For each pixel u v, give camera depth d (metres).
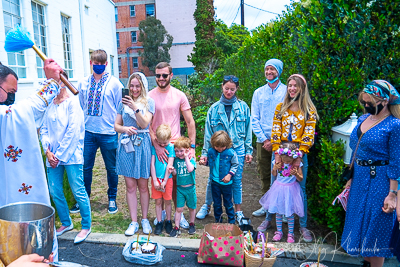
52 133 3.36
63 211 3.57
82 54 11.48
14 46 2.06
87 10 12.08
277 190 3.39
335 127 3.35
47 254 1.45
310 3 3.53
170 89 3.74
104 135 4.15
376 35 3.25
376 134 2.55
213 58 18.69
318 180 3.56
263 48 5.57
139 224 3.90
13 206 1.60
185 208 4.48
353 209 2.75
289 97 3.34
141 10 31.62
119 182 5.56
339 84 3.27
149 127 3.74
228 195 3.63
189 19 30.09
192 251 3.31
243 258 2.99
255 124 3.88
